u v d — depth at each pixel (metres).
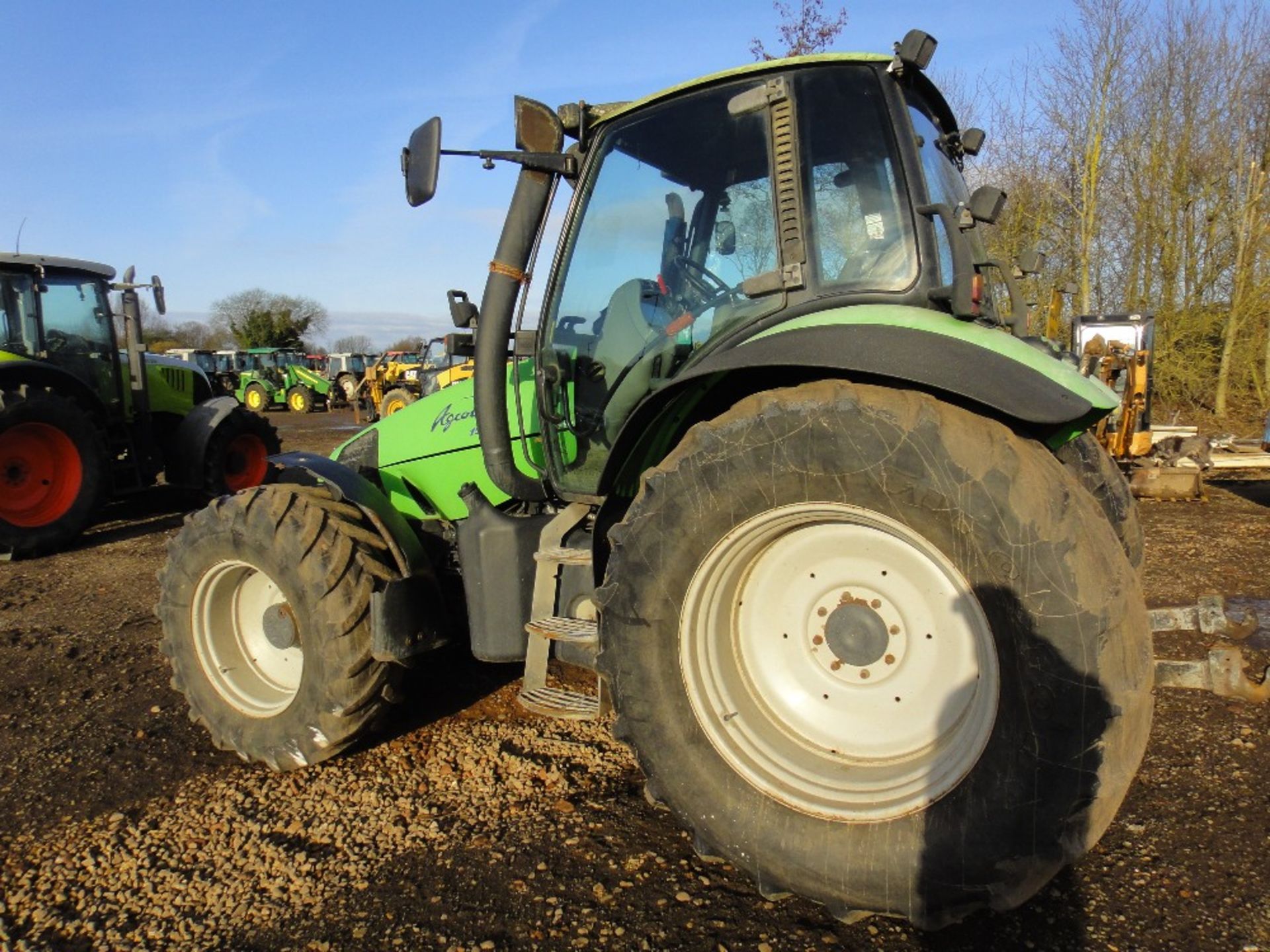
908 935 2.16
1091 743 1.81
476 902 2.35
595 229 2.95
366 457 3.87
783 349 2.22
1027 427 2.16
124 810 2.93
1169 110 17.73
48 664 4.43
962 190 3.12
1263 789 2.82
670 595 2.28
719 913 2.26
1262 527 7.34
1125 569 1.91
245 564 3.19
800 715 2.32
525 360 3.24
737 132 2.64
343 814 2.84
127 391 8.73
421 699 3.74
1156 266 18.59
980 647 1.99
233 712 3.24
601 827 2.69
